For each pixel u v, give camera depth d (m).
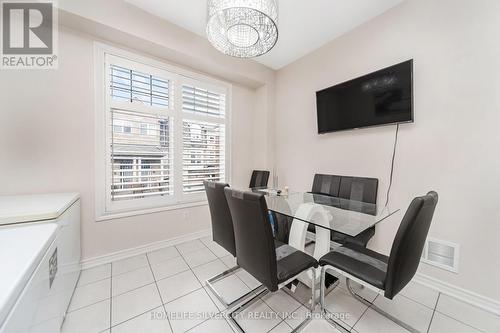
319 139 2.75
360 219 1.50
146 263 2.11
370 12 2.07
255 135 3.50
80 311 1.43
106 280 1.81
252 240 1.19
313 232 2.15
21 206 1.31
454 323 1.37
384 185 2.08
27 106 1.75
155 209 2.44
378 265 1.30
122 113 2.23
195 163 2.84
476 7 1.52
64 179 1.90
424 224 1.11
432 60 1.74
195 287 1.73
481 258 1.53
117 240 2.20
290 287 1.70
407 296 1.64
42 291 0.80
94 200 2.05
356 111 2.23
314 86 2.79
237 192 1.19
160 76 2.46
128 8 1.99
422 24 1.79
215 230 1.75
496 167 1.47
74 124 1.94
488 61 1.48
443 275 1.70
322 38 2.52
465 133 1.59
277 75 3.37
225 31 1.61
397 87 1.89
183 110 2.69
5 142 1.68
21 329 0.60
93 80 2.03
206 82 2.88
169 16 2.17
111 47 2.12
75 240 1.67
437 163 1.73
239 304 1.53
